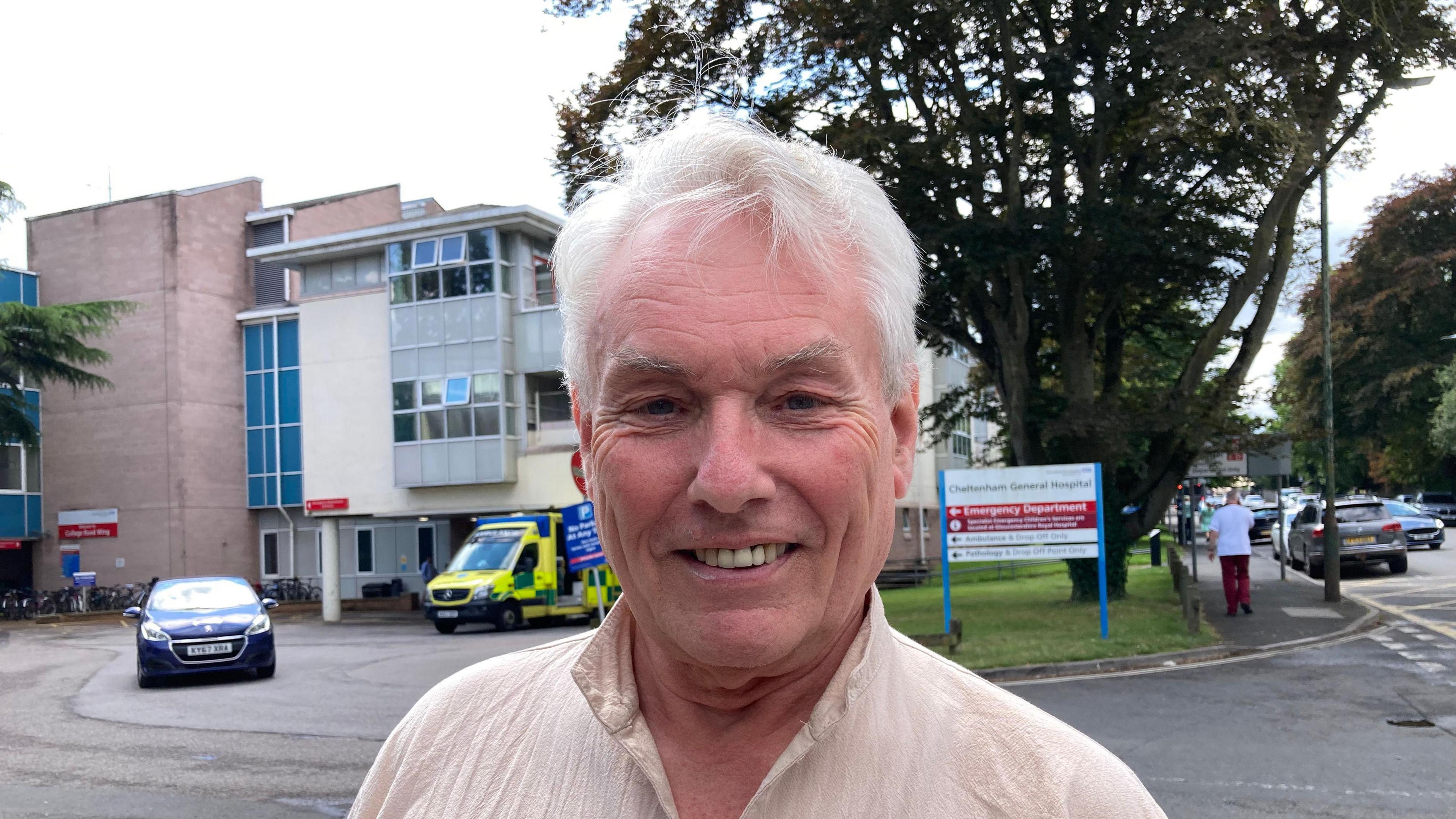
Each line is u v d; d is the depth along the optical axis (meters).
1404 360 44.94
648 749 1.17
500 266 29.00
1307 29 14.83
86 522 35.41
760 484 1.06
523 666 1.42
